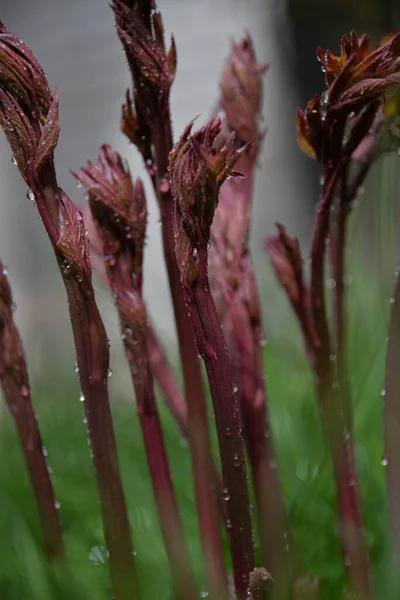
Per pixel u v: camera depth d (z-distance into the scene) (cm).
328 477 87
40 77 63
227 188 73
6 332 70
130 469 100
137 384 69
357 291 122
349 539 72
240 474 65
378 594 72
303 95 240
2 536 90
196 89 289
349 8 174
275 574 70
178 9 296
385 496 87
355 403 91
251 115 74
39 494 72
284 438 104
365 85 65
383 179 96
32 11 314
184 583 70
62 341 198
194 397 69
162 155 67
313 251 70
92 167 68
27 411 71
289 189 241
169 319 178
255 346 71
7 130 63
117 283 68
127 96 68
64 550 73
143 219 68
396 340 69
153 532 91
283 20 230
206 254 63
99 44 306
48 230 64
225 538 86
